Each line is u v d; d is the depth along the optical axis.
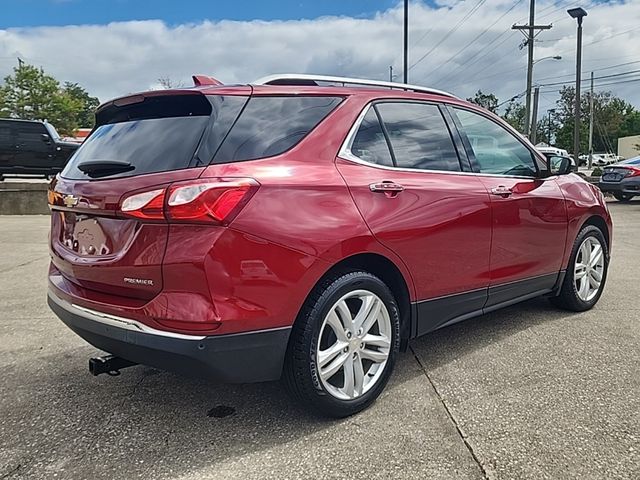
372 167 3.03
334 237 2.69
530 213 4.00
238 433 2.73
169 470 2.41
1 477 2.37
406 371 3.47
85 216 2.77
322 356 2.74
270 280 2.49
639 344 3.91
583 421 2.78
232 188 2.41
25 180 20.44
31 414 2.96
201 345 2.37
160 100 2.84
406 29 20.83
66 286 2.96
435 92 3.74
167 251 2.39
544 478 2.30
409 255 3.09
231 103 2.70
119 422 2.86
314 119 2.91
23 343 4.09
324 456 2.50
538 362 3.59
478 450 2.53
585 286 4.77
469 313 3.65
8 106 46.91
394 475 2.34
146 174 2.53
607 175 15.40
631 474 2.32
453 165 3.54
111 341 2.60
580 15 23.53
